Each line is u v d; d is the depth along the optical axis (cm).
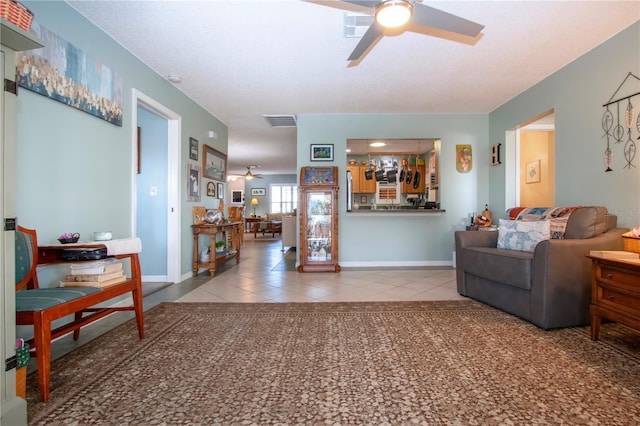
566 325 212
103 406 129
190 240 396
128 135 272
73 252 169
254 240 943
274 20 231
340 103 419
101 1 207
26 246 154
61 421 120
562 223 244
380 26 193
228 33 249
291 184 1305
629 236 195
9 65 116
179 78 333
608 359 169
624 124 247
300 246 439
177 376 153
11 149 117
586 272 215
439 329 214
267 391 141
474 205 467
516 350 180
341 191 467
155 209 366
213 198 473
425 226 470
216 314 248
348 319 235
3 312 115
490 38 258
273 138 633
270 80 341
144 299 293
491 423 118
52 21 196
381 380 149
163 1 209
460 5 217
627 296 174
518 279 227
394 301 284
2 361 114
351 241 469
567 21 235
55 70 196
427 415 123
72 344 191
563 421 119
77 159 216
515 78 339
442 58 292
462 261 297
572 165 299
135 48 270
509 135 420
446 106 434
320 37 255
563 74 310
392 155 681
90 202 228
